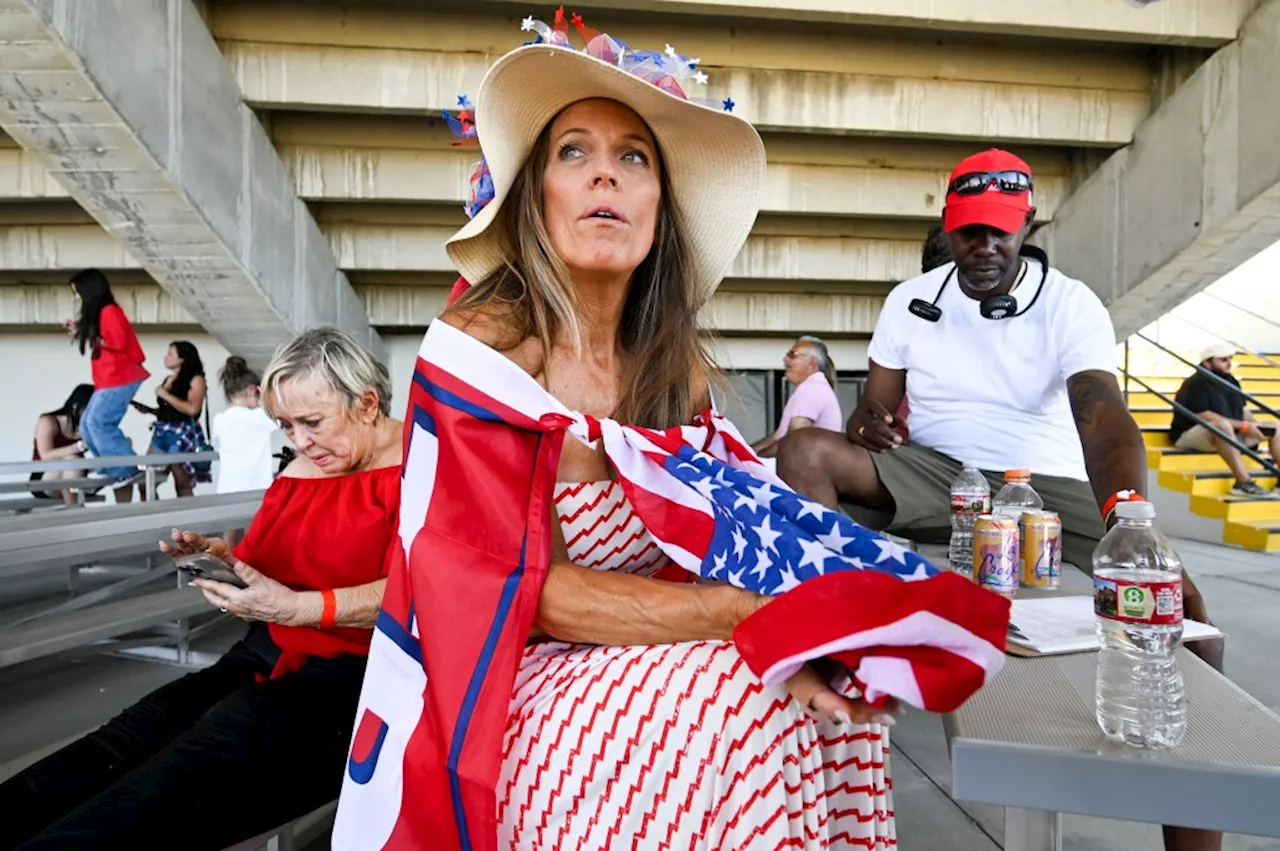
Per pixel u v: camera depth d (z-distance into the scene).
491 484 0.91
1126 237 5.20
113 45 3.42
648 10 4.13
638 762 0.82
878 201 5.51
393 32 4.43
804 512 0.90
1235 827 0.66
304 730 1.11
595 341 1.15
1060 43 4.92
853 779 0.87
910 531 2.29
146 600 2.25
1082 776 0.70
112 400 5.09
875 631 0.65
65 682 2.80
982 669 0.64
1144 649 0.89
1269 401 7.50
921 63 4.82
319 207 5.82
